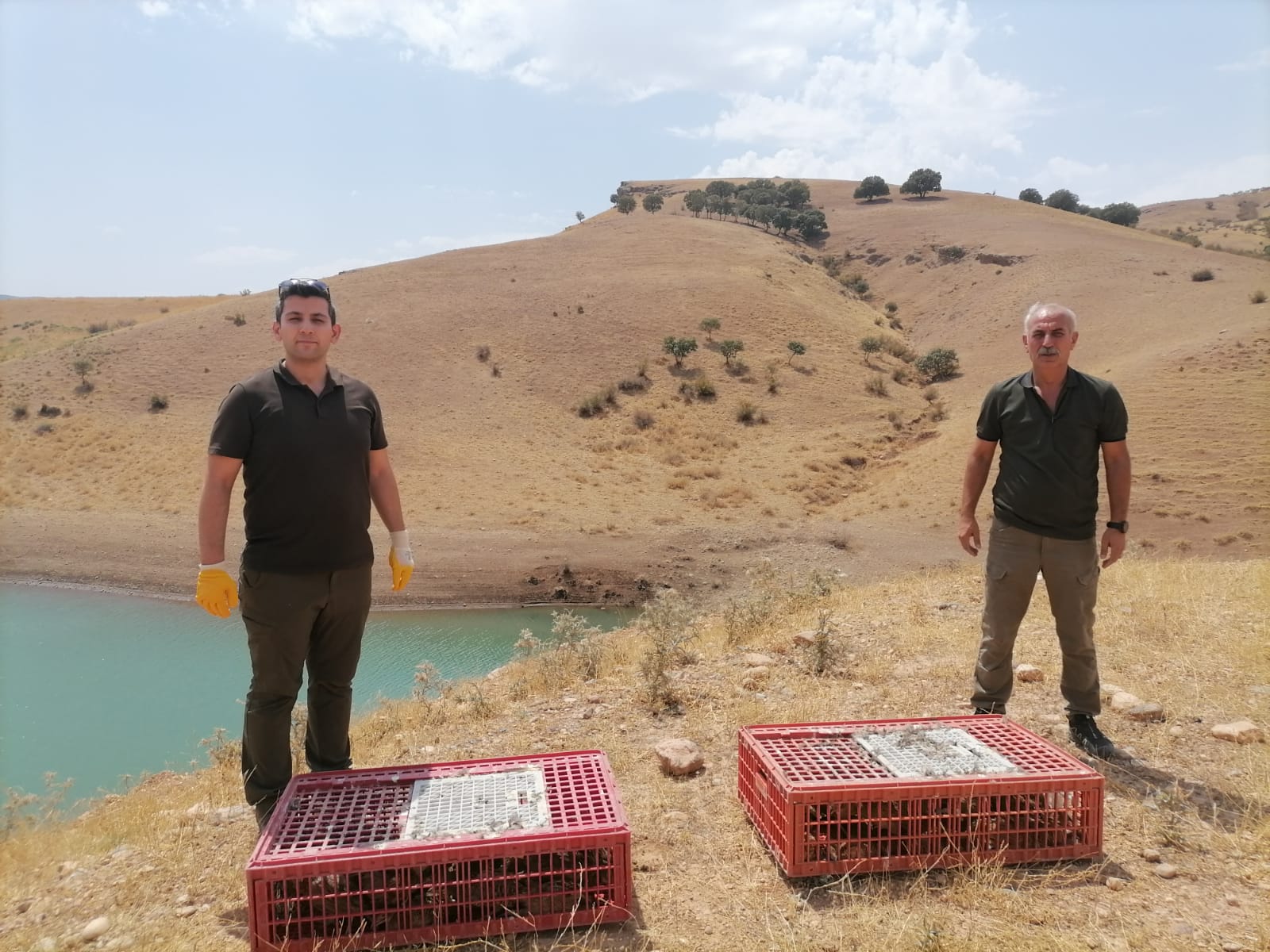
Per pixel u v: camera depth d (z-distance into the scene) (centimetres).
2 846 416
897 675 570
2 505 3878
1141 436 3681
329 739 398
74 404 5028
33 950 280
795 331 6544
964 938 267
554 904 287
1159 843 334
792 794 309
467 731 532
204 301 10881
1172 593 762
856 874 312
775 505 3888
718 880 316
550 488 4116
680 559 3181
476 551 3228
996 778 319
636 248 8912
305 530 351
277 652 357
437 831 290
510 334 6138
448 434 4816
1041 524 425
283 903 272
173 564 3192
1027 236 10069
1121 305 6662
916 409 5322
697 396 5403
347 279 7431
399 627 2573
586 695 576
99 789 791
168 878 335
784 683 562
